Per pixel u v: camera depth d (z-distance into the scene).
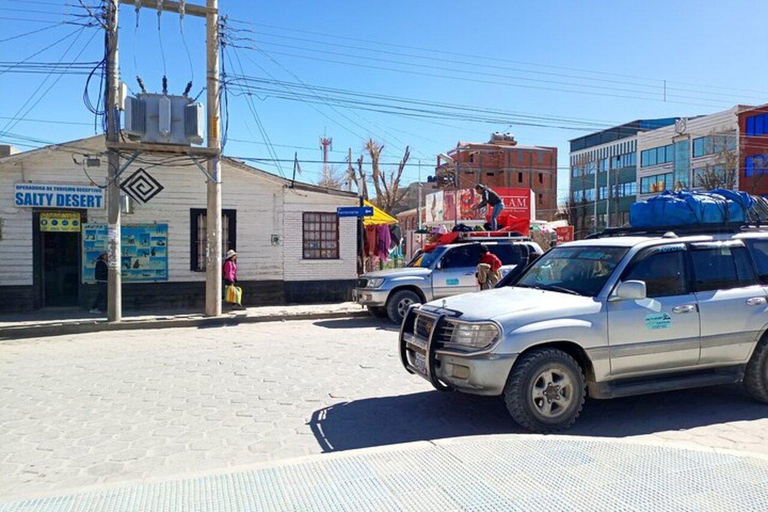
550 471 3.67
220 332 12.35
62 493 3.49
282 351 9.62
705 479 3.53
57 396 6.82
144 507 3.23
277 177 16.91
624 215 64.62
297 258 17.25
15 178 14.75
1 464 4.74
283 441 5.21
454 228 14.30
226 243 16.66
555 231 35.66
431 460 3.89
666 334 5.58
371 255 20.16
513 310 5.32
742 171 44.16
